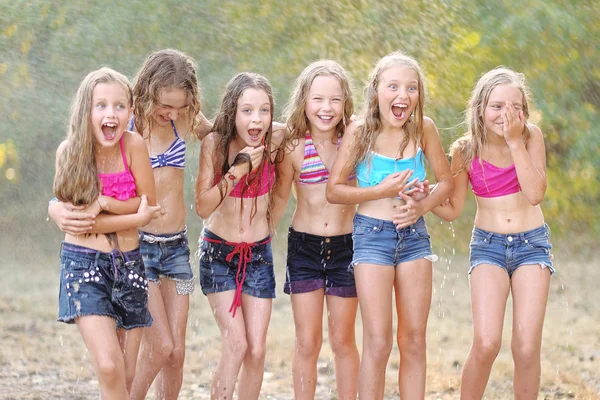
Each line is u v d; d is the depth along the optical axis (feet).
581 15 35.73
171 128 18.58
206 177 18.28
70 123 16.33
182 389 21.56
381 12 33.78
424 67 33.73
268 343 25.48
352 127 18.13
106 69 16.61
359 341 26.73
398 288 17.78
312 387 18.60
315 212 18.62
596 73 35.81
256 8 33.68
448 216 18.86
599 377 22.57
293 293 18.63
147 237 18.19
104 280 16.25
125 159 16.62
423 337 17.70
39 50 33.30
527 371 17.37
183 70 17.99
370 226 17.69
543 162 18.48
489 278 17.84
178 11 33.58
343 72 18.57
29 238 35.45
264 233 18.57
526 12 35.09
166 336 17.84
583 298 31.35
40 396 20.63
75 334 26.05
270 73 33.37
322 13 33.63
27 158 34.42
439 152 18.29
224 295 18.08
